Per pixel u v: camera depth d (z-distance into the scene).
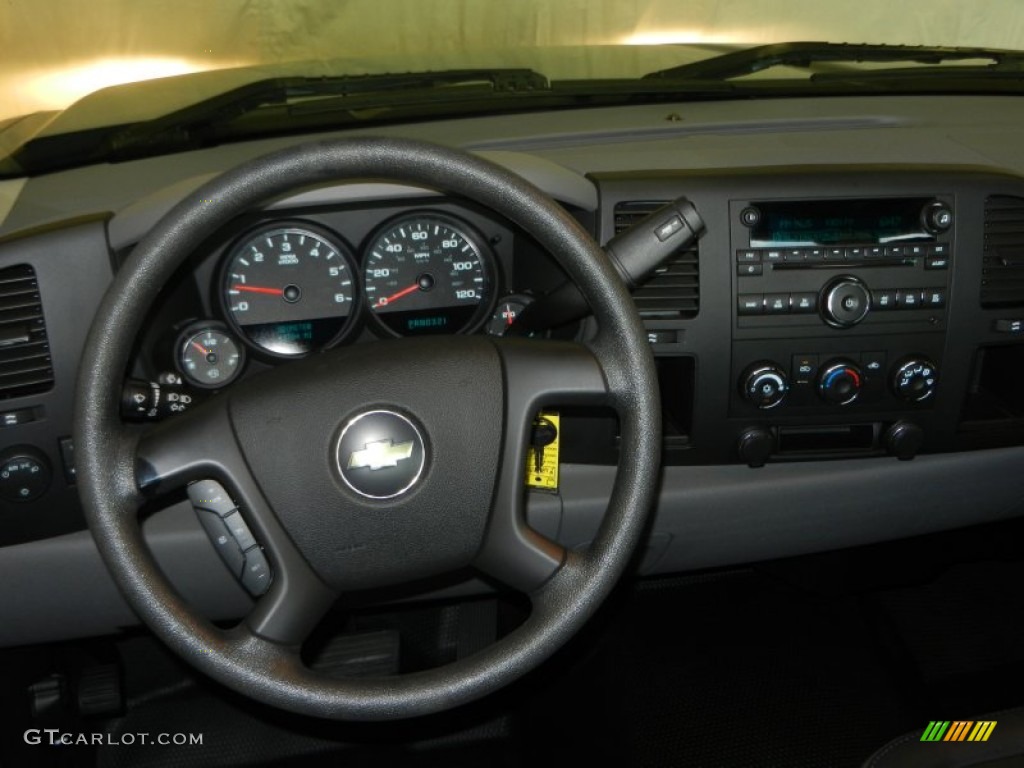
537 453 1.22
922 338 1.32
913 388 1.33
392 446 0.90
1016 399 1.46
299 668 0.92
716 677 1.67
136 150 1.34
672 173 1.28
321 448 0.90
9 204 1.23
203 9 2.75
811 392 1.32
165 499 1.20
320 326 1.28
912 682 1.65
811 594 1.85
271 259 1.23
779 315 1.28
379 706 0.89
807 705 1.61
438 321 1.31
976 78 1.65
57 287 1.13
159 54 2.68
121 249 1.17
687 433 1.35
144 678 1.71
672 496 1.40
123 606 1.35
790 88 1.61
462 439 0.92
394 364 0.92
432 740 1.59
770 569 1.88
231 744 1.61
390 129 1.43
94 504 0.86
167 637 0.88
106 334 0.86
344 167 0.87
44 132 1.37
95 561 1.28
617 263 0.97
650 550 1.49
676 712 1.60
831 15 3.49
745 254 1.26
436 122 1.46
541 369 0.94
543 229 0.91
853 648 1.73
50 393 1.15
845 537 1.54
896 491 1.48
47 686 1.57
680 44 1.91
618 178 1.25
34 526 1.21
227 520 0.96
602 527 0.95
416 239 1.26
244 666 0.89
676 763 1.51
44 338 1.14
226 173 0.86
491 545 0.95
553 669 1.69
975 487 1.50
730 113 1.52
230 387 0.94
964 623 1.77
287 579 0.92
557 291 1.08
